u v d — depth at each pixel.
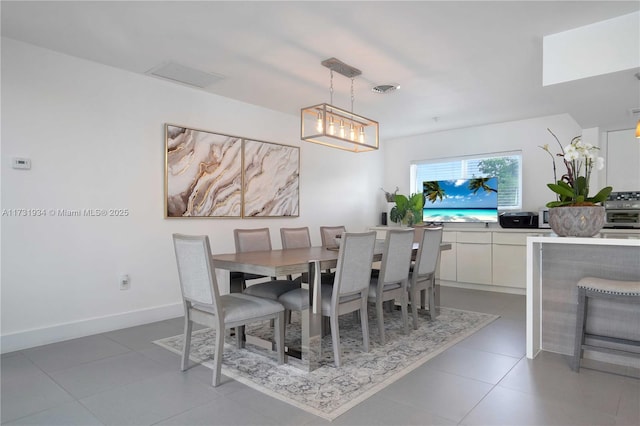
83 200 3.30
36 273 3.04
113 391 2.21
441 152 6.12
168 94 3.87
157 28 2.76
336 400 2.09
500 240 5.03
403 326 3.27
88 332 3.29
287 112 5.04
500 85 3.92
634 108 3.74
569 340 2.77
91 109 3.35
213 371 2.38
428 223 6.05
